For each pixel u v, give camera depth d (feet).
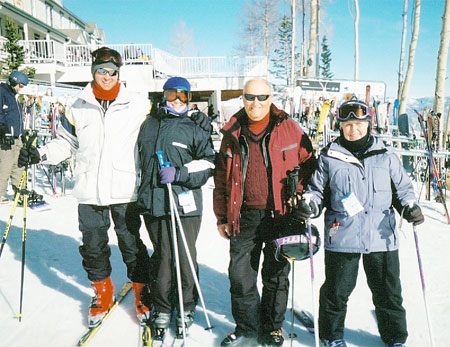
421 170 28.40
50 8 99.19
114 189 7.91
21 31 72.95
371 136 7.13
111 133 7.97
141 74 57.31
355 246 6.94
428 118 22.47
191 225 7.97
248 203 7.51
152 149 7.82
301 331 8.34
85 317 8.91
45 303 9.55
